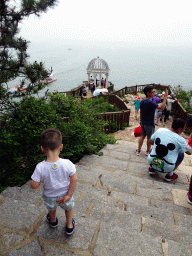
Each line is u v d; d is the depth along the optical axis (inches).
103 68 910.4
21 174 140.5
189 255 74.0
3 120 135.0
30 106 142.8
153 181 152.1
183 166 201.6
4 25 135.1
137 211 110.6
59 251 72.6
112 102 602.2
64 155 174.9
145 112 190.7
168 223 102.0
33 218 87.4
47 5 135.5
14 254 70.0
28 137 134.1
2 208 91.8
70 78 2111.2
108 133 372.8
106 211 103.0
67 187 68.8
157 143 144.9
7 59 132.9
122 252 73.7
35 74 138.9
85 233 81.5
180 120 137.1
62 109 214.1
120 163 190.5
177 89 695.1
